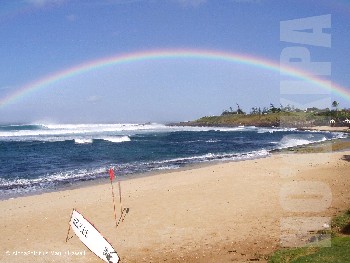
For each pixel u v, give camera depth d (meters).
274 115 185.75
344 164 28.94
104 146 55.88
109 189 21.61
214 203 17.28
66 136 81.75
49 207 17.55
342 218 13.86
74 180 26.30
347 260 9.19
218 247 11.95
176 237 13.00
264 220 14.44
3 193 21.98
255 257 10.92
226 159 38.09
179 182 22.98
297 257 9.96
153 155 43.50
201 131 116.69
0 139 72.00
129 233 13.55
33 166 35.41
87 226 11.66
